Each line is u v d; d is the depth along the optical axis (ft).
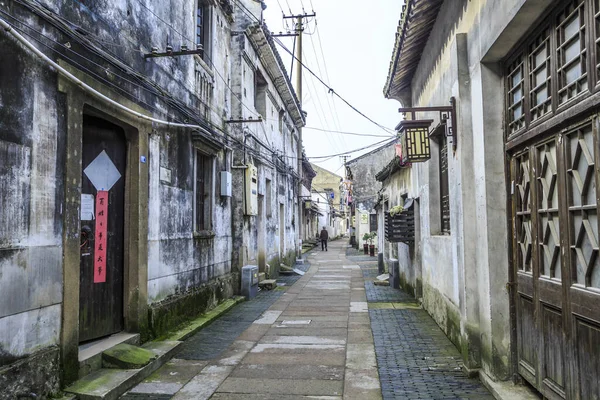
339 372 18.25
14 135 12.91
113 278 19.58
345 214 205.05
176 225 24.53
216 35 32.71
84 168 18.30
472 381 16.74
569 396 11.86
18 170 13.03
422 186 30.12
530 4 12.18
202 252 28.66
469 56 17.67
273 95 52.54
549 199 12.91
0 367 12.14
